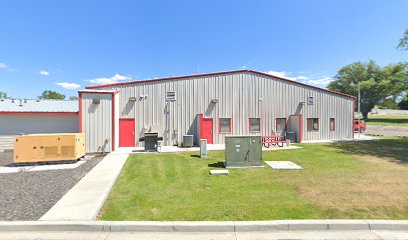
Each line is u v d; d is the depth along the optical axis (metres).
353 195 6.24
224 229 4.49
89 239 4.19
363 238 4.22
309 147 16.77
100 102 14.15
